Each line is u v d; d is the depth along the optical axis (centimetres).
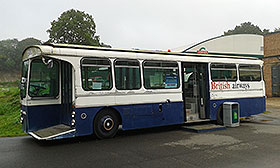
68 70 841
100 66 830
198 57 1077
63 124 870
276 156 631
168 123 970
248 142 786
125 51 899
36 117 835
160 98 955
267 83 2661
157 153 664
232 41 2452
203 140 818
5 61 8181
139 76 911
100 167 556
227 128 1058
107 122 842
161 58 966
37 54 771
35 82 838
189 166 556
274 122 1254
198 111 1107
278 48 2544
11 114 1688
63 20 2873
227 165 562
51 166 566
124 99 871
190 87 1092
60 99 887
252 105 1231
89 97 802
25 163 591
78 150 705
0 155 662
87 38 2852
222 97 1131
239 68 1202
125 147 732
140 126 904
